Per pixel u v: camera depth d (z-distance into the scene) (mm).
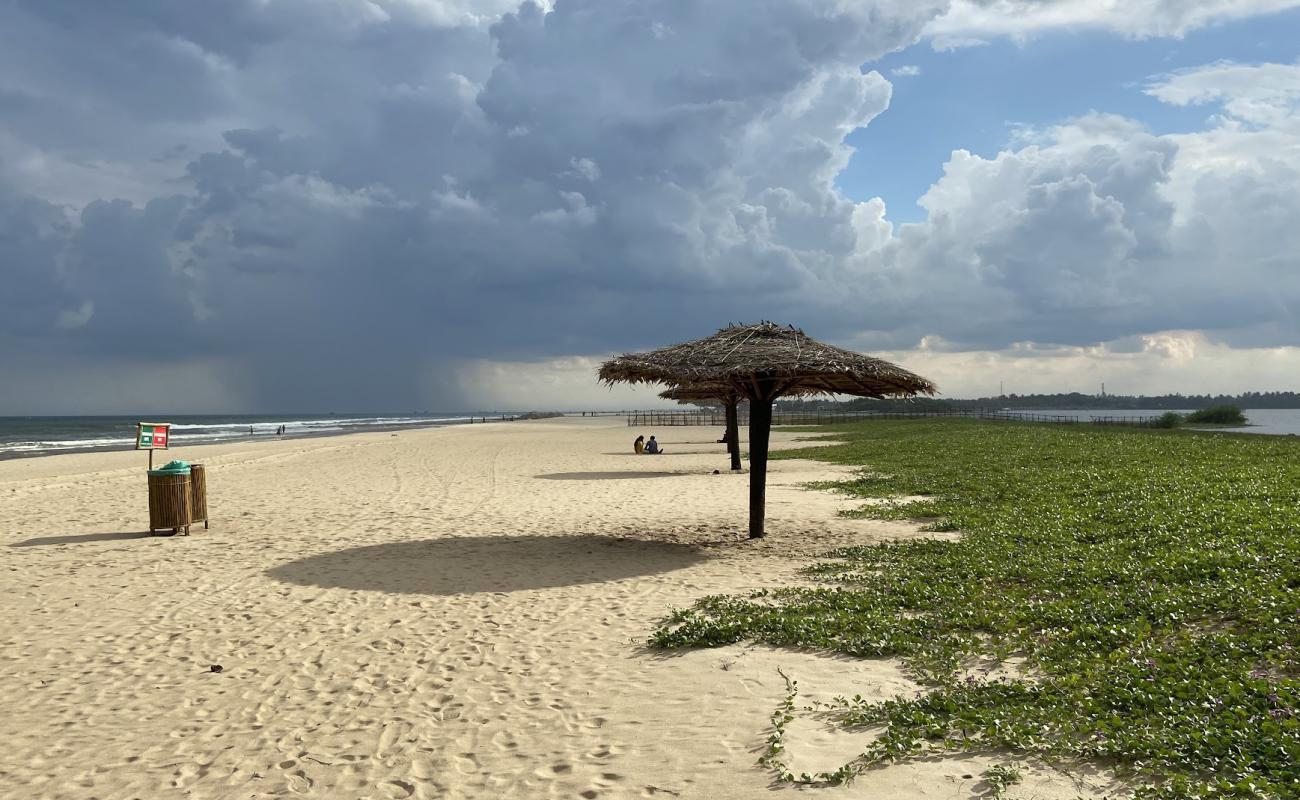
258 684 7297
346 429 97938
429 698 6844
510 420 145500
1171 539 11148
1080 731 5418
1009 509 15625
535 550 13516
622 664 7547
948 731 5602
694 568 12008
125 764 5738
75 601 10383
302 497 21141
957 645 7520
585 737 5914
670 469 29172
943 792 4789
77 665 7918
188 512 15391
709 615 9078
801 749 5504
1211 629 7441
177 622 9344
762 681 6891
